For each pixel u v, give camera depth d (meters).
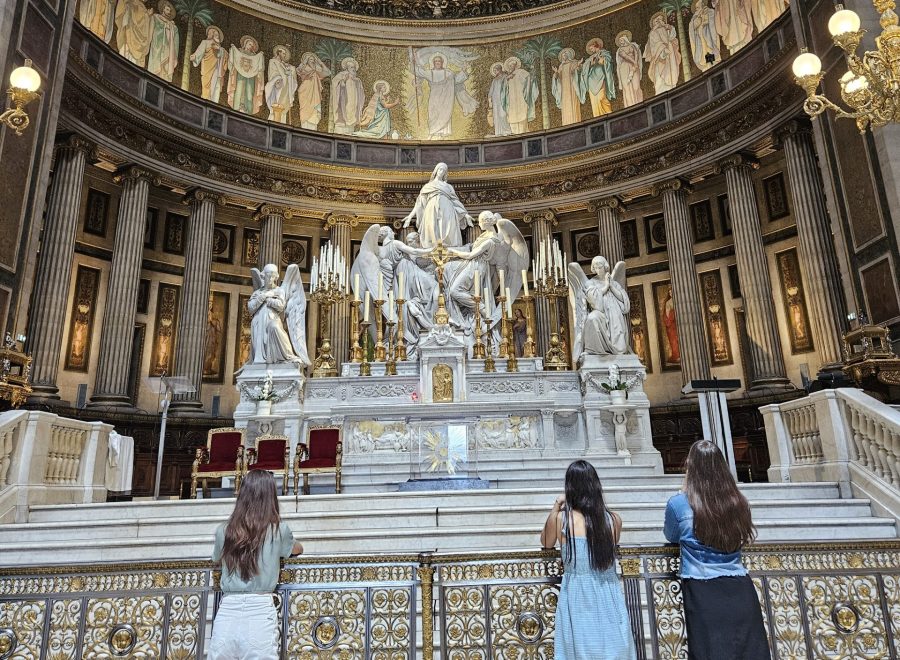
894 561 3.47
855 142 10.62
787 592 3.56
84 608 3.30
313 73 20.23
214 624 3.04
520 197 19.59
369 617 3.35
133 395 16.83
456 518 5.78
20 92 5.85
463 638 3.43
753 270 15.52
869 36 10.30
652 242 19.48
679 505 3.18
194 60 18.12
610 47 19.73
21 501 6.24
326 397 10.01
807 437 7.12
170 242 18.33
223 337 18.62
